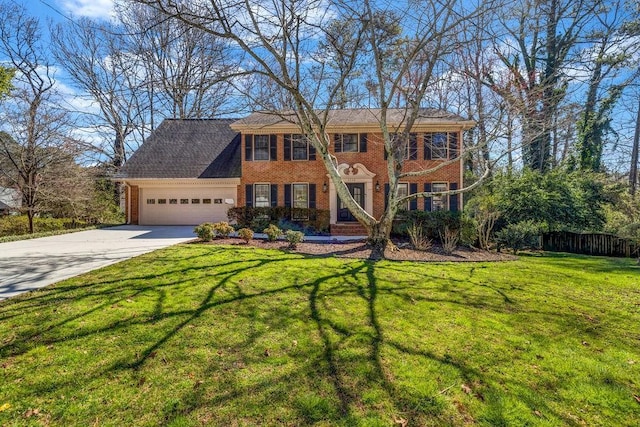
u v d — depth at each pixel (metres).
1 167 17.08
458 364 3.64
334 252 10.05
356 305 5.36
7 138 16.66
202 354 3.69
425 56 10.66
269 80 12.26
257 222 14.47
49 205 18.25
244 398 2.96
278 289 5.96
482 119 13.00
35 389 3.00
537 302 5.89
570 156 20.19
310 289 6.06
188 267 7.17
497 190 16.42
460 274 7.79
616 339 4.41
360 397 3.01
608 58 16.50
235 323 4.50
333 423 2.67
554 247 14.98
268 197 17.56
